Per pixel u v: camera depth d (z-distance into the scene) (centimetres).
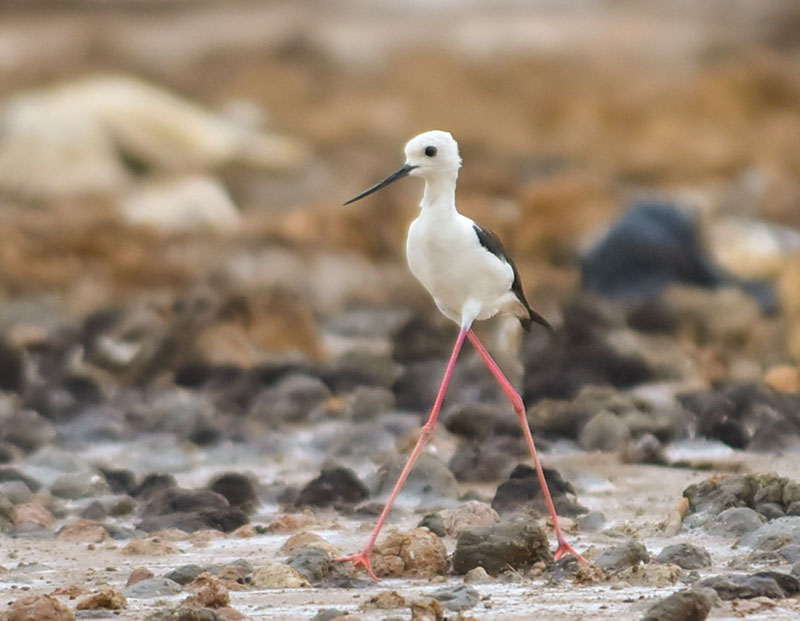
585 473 1050
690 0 6638
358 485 994
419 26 6475
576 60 5988
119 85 3731
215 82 5328
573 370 1416
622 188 3394
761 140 4075
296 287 2177
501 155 4219
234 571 757
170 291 2188
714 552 805
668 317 1725
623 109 4475
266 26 6191
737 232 2311
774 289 1962
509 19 6569
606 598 695
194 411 1312
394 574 760
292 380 1409
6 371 1456
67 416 1331
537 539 761
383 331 1930
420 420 1280
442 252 827
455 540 849
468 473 1066
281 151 3653
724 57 5991
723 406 1241
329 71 5606
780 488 905
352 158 3962
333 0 6862
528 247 2477
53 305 2055
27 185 3222
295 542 832
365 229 2648
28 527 909
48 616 655
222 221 2834
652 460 1128
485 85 5241
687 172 3762
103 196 3086
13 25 6109
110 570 793
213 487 988
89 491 1016
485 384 1399
